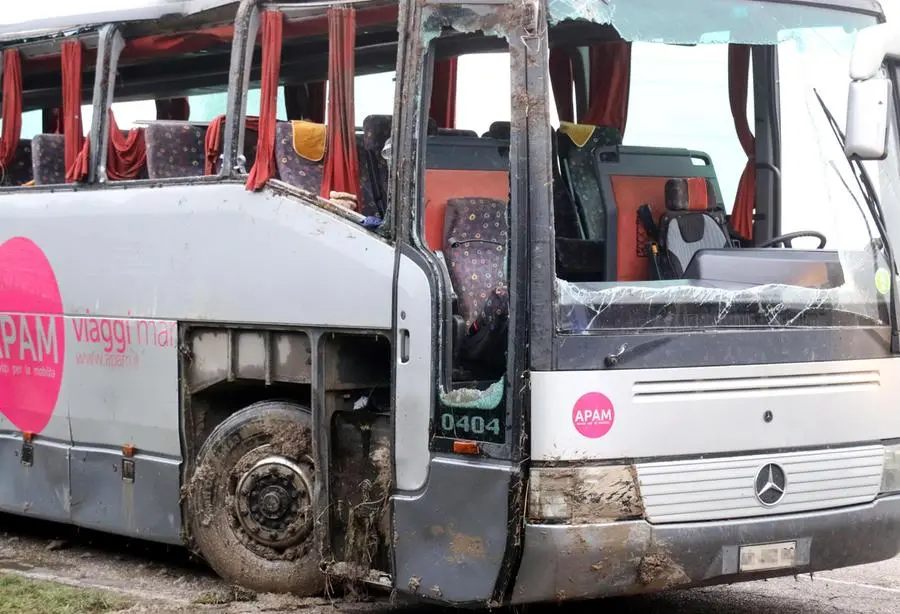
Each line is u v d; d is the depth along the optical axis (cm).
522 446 542
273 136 667
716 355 571
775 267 602
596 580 549
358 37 737
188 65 813
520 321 547
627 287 562
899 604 685
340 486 643
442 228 686
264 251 656
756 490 577
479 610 653
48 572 765
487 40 713
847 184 637
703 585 574
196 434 710
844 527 600
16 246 807
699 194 731
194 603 668
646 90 763
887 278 629
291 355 656
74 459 774
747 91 736
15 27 816
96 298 753
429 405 581
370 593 671
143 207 726
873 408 614
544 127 553
